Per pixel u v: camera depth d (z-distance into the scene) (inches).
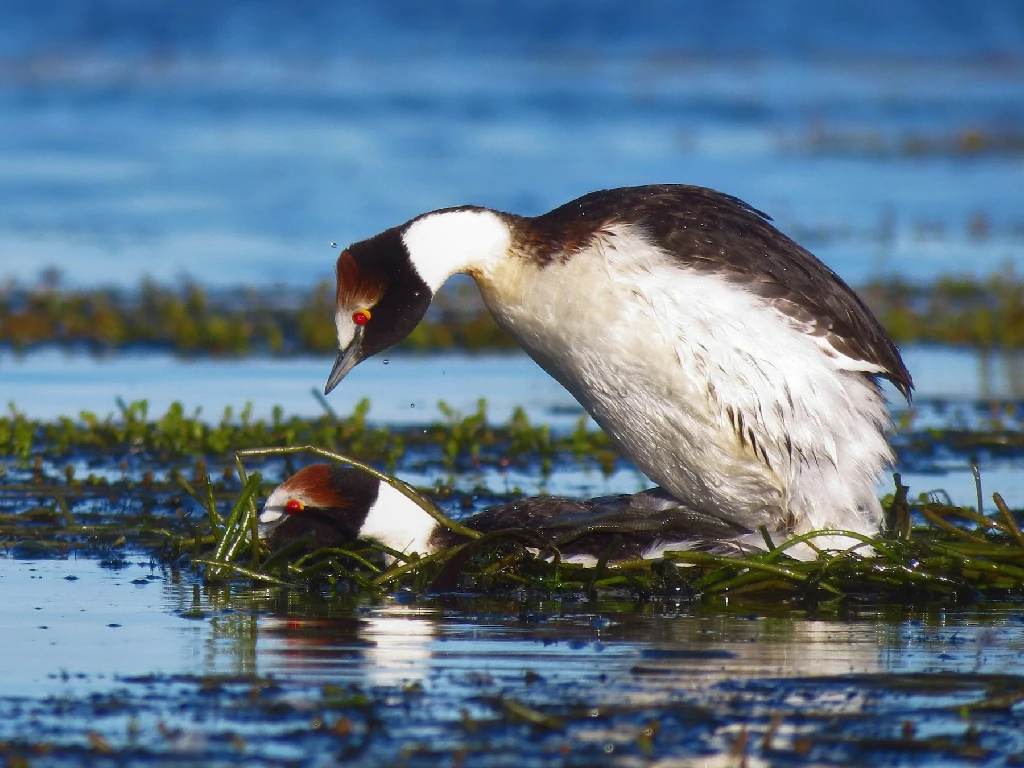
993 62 2790.4
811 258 450.9
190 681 345.1
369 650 372.5
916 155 1722.4
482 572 448.5
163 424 636.7
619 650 374.3
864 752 305.6
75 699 331.6
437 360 860.6
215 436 624.7
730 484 447.5
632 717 321.4
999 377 797.2
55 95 2016.5
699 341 430.9
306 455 621.6
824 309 437.1
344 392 757.3
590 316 436.1
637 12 2920.8
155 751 301.1
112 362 826.8
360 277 467.8
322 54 2544.3
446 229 457.4
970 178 1573.6
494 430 677.3
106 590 435.5
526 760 298.7
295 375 799.7
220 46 2571.4
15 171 1480.1
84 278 1058.1
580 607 424.8
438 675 351.3
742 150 1732.3
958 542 457.4
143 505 539.5
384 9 2876.5
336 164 1541.6
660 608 424.8
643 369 436.5
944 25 2994.6
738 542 454.3
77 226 1254.9
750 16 2979.8
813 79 2518.5
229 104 1978.3
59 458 614.9
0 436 625.0
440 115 1937.7
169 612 410.6
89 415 647.8
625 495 487.5
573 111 2014.0
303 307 967.0
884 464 452.8
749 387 432.8
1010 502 541.3
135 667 355.9
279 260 1144.2
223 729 313.9
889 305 971.9
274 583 446.0
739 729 316.2
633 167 1556.3
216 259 1142.3
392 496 474.0
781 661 364.8
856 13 3041.3
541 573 448.5
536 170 1513.3
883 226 1285.7
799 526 448.8
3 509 530.9
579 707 326.6
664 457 453.1
